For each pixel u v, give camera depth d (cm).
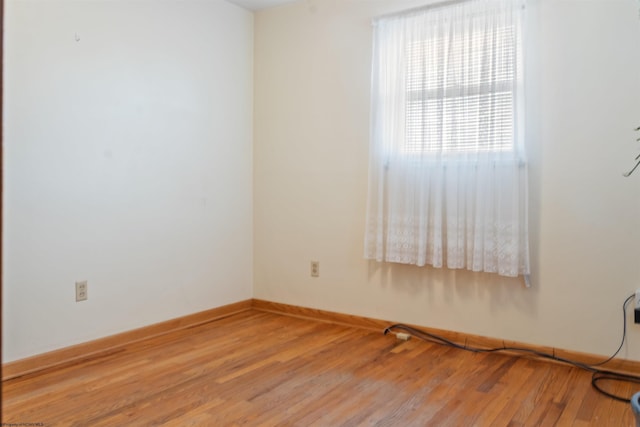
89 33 271
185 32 328
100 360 266
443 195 293
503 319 282
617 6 246
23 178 244
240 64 372
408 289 316
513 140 266
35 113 248
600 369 253
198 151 340
